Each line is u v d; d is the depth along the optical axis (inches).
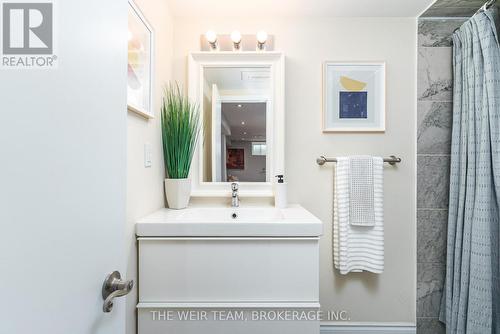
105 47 22.0
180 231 40.4
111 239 22.8
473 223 49.7
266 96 60.4
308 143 61.3
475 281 48.5
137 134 42.1
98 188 20.9
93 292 20.0
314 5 57.0
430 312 59.7
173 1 55.5
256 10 58.8
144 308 40.4
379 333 59.9
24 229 14.2
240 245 40.6
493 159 47.4
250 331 40.6
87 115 19.5
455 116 56.3
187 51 61.0
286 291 40.6
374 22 60.9
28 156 14.5
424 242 60.0
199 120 60.1
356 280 60.4
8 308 13.3
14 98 13.9
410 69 60.7
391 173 60.9
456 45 56.7
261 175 60.4
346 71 60.8
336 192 58.7
